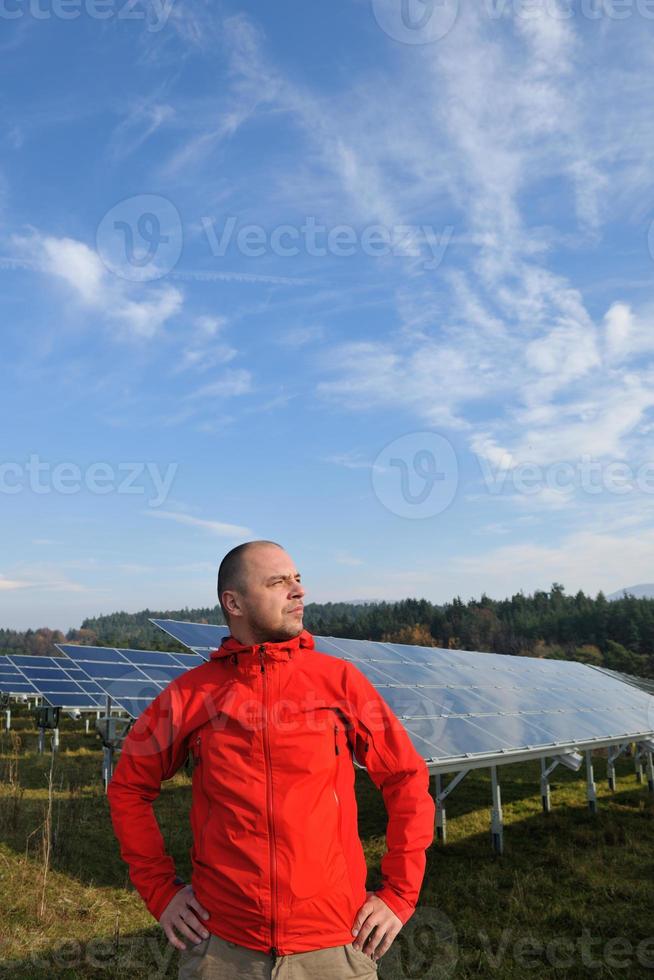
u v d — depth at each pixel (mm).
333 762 2350
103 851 8438
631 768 18219
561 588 99438
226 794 2279
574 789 14734
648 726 13906
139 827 2418
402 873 2303
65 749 17125
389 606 97062
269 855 2199
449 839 10195
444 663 13789
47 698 15703
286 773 2271
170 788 12359
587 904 7594
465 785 14594
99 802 11008
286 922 2166
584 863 9086
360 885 2361
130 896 7062
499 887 8156
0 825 8867
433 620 91312
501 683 13414
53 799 10945
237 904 2203
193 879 2363
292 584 2537
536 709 11984
